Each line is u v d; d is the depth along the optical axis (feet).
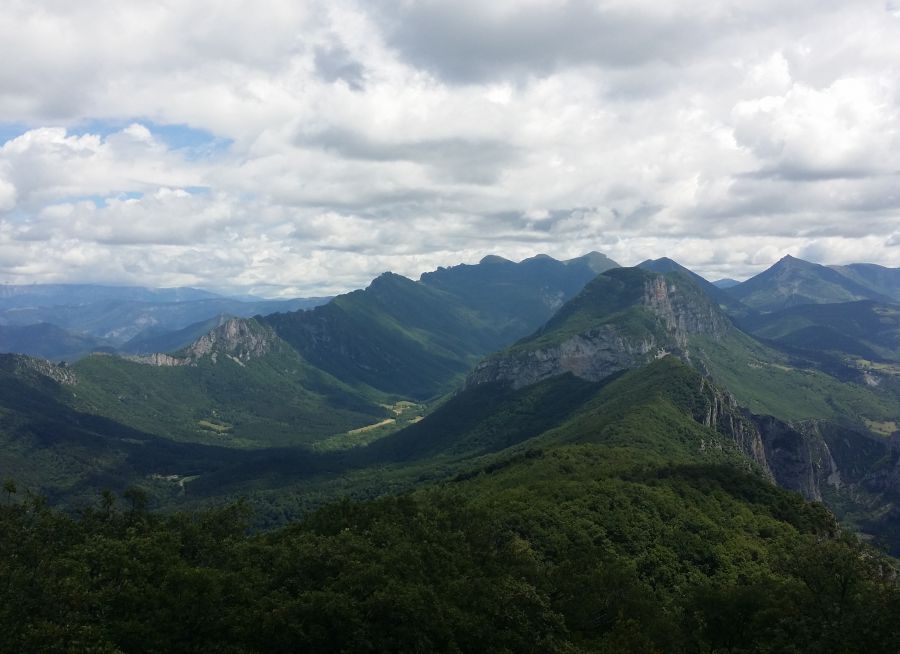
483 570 410.31
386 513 513.86
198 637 297.33
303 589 355.15
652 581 479.41
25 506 437.17
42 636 260.83
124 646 281.95
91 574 347.36
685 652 345.92
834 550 368.68
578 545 489.26
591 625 368.48
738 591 359.46
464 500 624.18
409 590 331.36
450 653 314.55
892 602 302.66
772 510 635.66
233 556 409.90
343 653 301.63
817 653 286.46
